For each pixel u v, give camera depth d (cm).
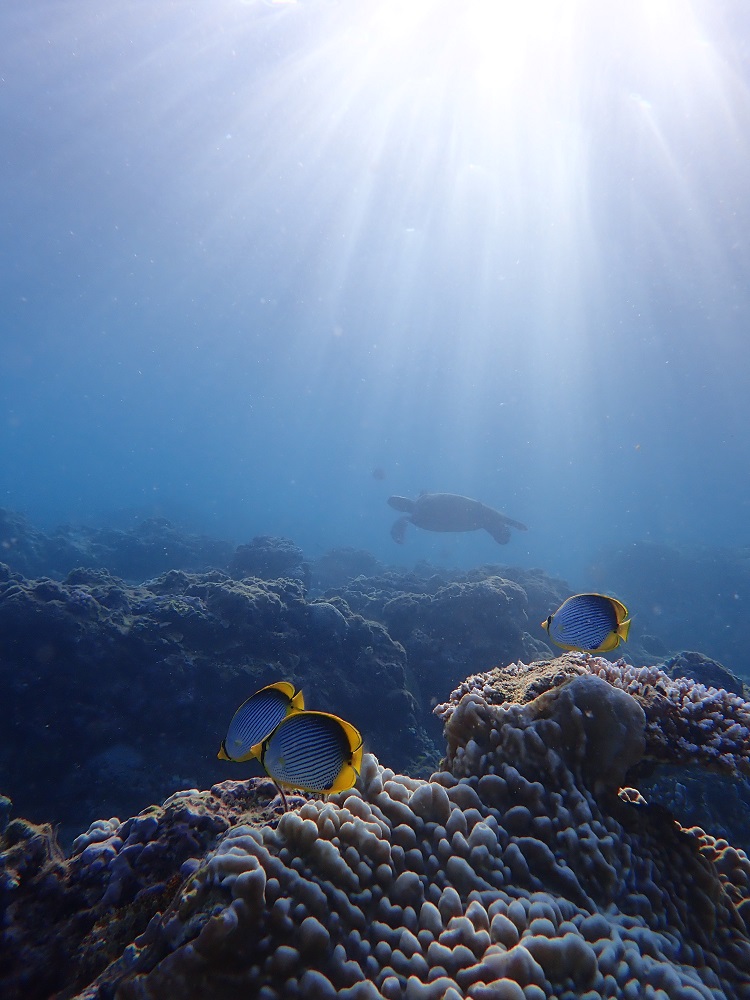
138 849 273
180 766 598
